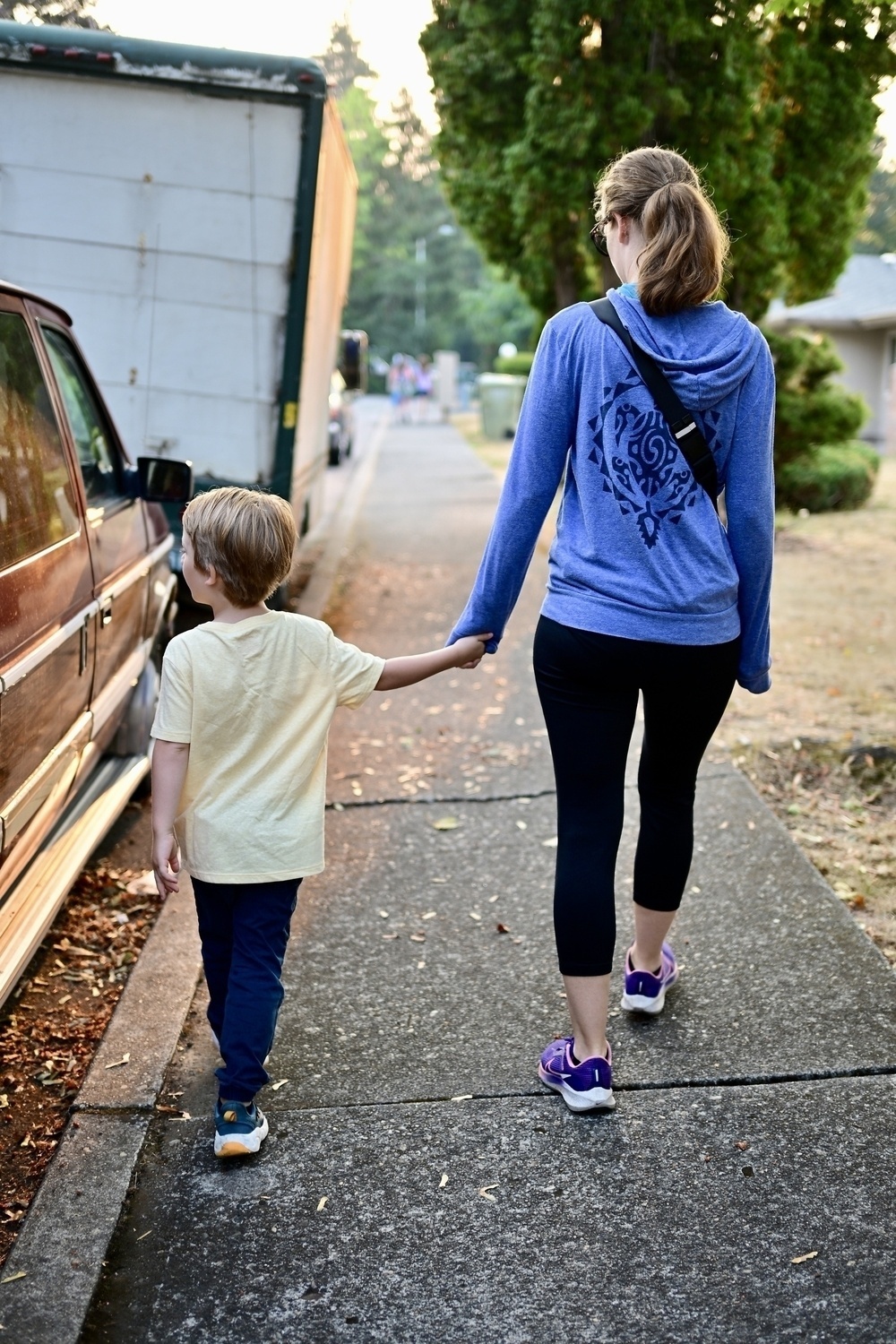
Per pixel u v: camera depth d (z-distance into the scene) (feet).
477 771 17.04
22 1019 11.02
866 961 11.48
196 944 12.15
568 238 34.99
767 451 8.60
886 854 14.06
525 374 97.60
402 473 62.80
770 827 14.52
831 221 32.68
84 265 21.56
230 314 21.84
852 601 27.43
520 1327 7.36
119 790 13.83
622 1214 8.28
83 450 13.34
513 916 12.73
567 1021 10.75
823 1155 8.82
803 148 31.37
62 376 12.71
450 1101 9.59
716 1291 7.59
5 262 21.50
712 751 17.13
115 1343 7.30
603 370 8.43
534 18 28.73
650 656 8.59
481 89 31.94
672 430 8.37
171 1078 9.96
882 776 16.47
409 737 18.66
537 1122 9.30
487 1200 8.45
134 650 14.74
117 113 20.83
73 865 11.59
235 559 8.31
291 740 8.66
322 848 8.89
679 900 10.17
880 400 87.35
